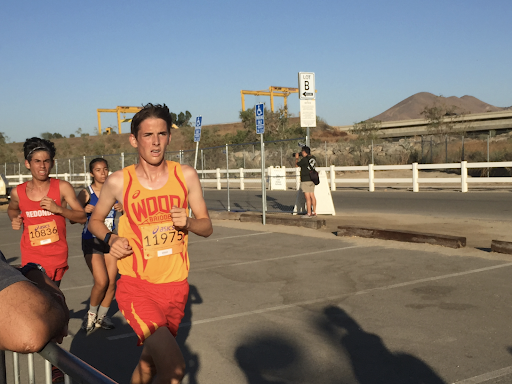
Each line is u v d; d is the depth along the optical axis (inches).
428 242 352.8
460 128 1705.2
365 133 1934.1
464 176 758.5
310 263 320.5
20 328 56.6
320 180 565.3
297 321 212.7
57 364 67.6
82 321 224.5
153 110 113.7
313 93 519.5
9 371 162.6
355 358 171.0
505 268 279.6
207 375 163.9
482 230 419.8
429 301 228.8
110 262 209.3
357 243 375.2
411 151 1238.9
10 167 1635.1
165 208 115.8
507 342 178.1
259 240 416.8
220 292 264.8
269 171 936.3
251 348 185.3
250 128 1889.8
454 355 169.0
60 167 1614.2
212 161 1366.9
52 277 187.8
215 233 466.6
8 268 61.2
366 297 240.5
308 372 162.4
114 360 183.3
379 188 915.4
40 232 183.6
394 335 189.8
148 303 111.6
